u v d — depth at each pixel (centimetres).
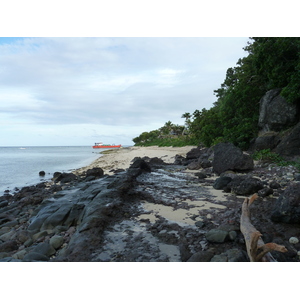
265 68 1895
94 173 1653
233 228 503
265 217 590
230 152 1338
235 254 405
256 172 1239
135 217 639
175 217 632
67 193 1002
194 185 1065
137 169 1471
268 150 1603
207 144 2973
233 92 2316
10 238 665
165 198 829
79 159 4275
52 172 2347
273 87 1942
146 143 8594
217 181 996
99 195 803
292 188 559
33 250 525
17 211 976
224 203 752
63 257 429
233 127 2283
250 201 547
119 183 976
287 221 541
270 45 1745
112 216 640
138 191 895
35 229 691
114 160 3178
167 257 424
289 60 1752
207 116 3180
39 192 1293
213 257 403
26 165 3088
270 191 789
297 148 1453
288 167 1235
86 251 447
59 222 698
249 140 2117
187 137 5119
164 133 8981
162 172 1572
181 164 2147
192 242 478
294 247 444
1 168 2712
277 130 1797
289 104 1681
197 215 643
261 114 1938
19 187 1619
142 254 435
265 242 461
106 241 491
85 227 543
